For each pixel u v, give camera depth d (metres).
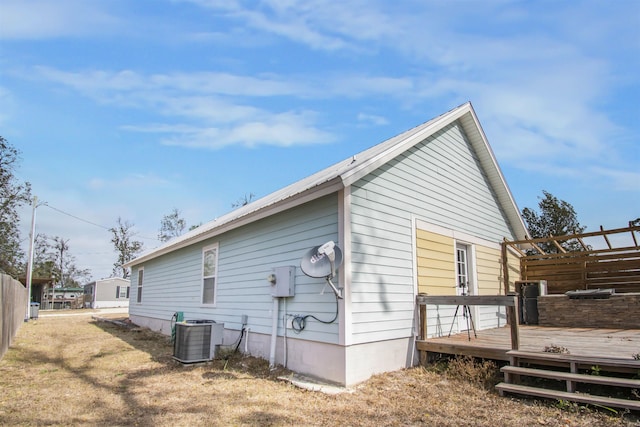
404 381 5.68
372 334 5.91
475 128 9.63
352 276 5.72
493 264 10.05
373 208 6.35
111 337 11.73
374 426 4.11
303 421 4.25
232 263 8.76
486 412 4.46
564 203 19.95
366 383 5.54
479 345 6.00
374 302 6.05
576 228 19.39
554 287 10.53
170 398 5.13
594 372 4.78
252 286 7.85
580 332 7.66
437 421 4.23
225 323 8.76
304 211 6.62
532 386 5.16
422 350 6.65
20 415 4.47
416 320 6.85
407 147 7.05
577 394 4.52
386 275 6.38
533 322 9.76
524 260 11.20
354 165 5.87
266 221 7.64
